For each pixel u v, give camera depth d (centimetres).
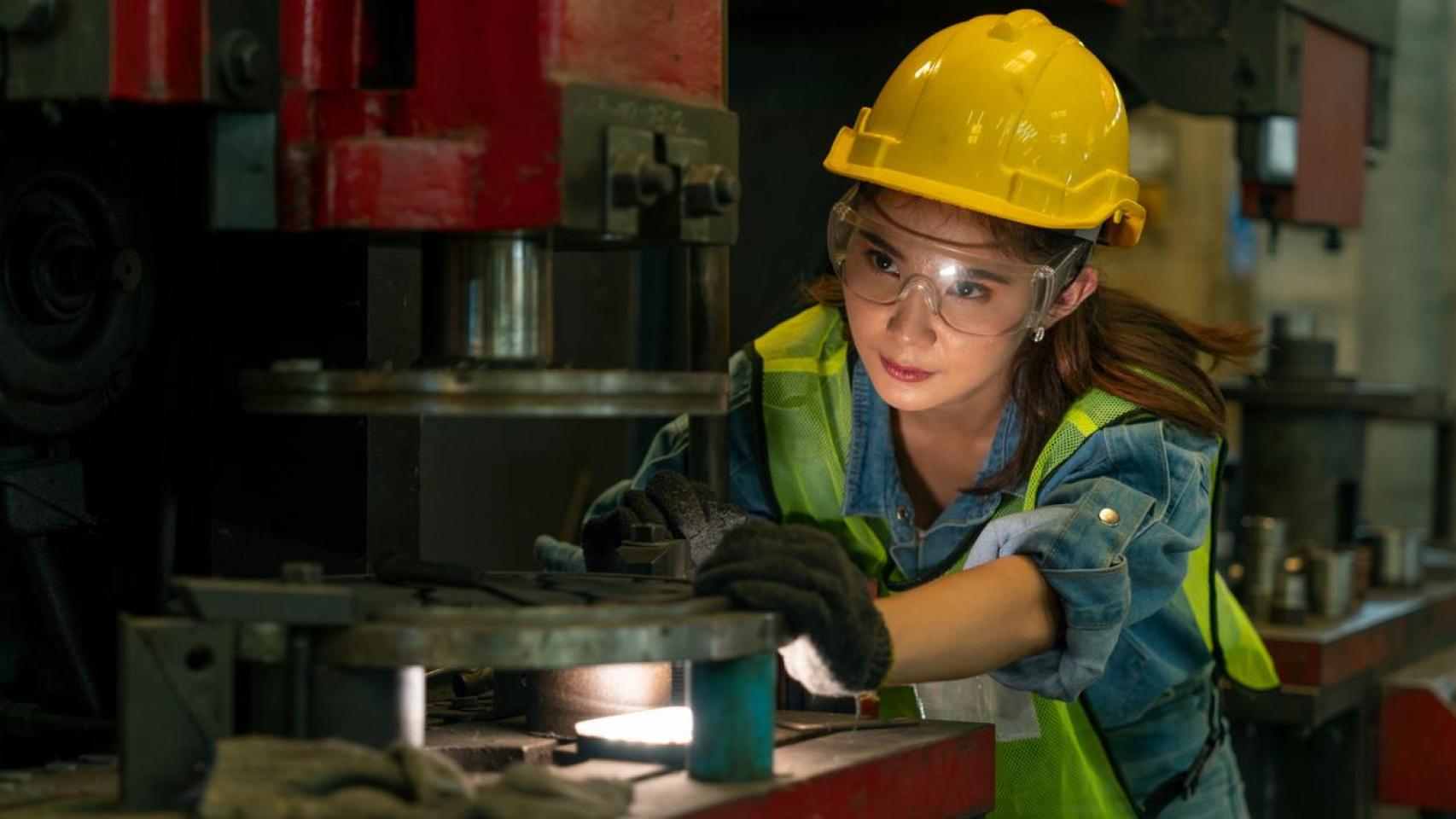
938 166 204
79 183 177
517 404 146
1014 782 226
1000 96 205
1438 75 627
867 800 160
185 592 142
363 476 196
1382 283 639
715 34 165
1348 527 418
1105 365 211
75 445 192
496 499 349
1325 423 405
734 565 152
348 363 194
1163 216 585
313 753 133
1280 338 410
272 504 194
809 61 340
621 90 151
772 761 152
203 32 147
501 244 154
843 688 155
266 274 193
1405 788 375
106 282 178
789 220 346
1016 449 215
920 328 199
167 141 188
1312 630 350
